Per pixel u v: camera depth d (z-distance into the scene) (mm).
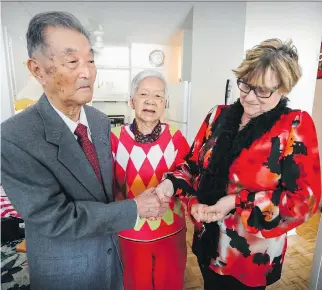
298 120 759
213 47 2432
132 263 1033
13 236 1736
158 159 1040
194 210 835
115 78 4633
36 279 667
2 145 553
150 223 1011
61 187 636
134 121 1082
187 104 2936
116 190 1072
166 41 4133
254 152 798
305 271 1750
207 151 938
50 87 629
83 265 688
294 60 732
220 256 899
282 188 765
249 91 784
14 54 2555
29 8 2373
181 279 1118
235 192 844
